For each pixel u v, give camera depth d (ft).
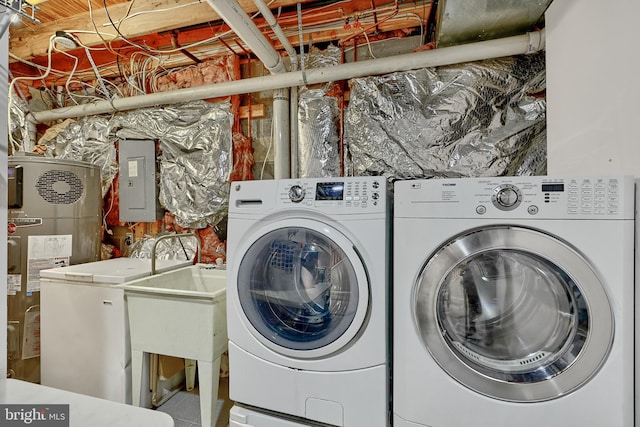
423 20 7.00
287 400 4.35
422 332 3.78
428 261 3.78
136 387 5.49
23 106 9.02
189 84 8.61
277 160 7.57
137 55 8.74
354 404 4.09
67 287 5.85
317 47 7.99
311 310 4.48
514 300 3.75
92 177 7.60
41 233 6.72
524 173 6.12
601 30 4.01
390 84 6.75
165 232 8.78
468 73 6.34
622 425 3.18
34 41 8.00
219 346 5.31
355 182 4.25
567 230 3.35
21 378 6.59
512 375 3.49
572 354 3.33
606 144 3.92
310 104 7.47
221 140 7.97
